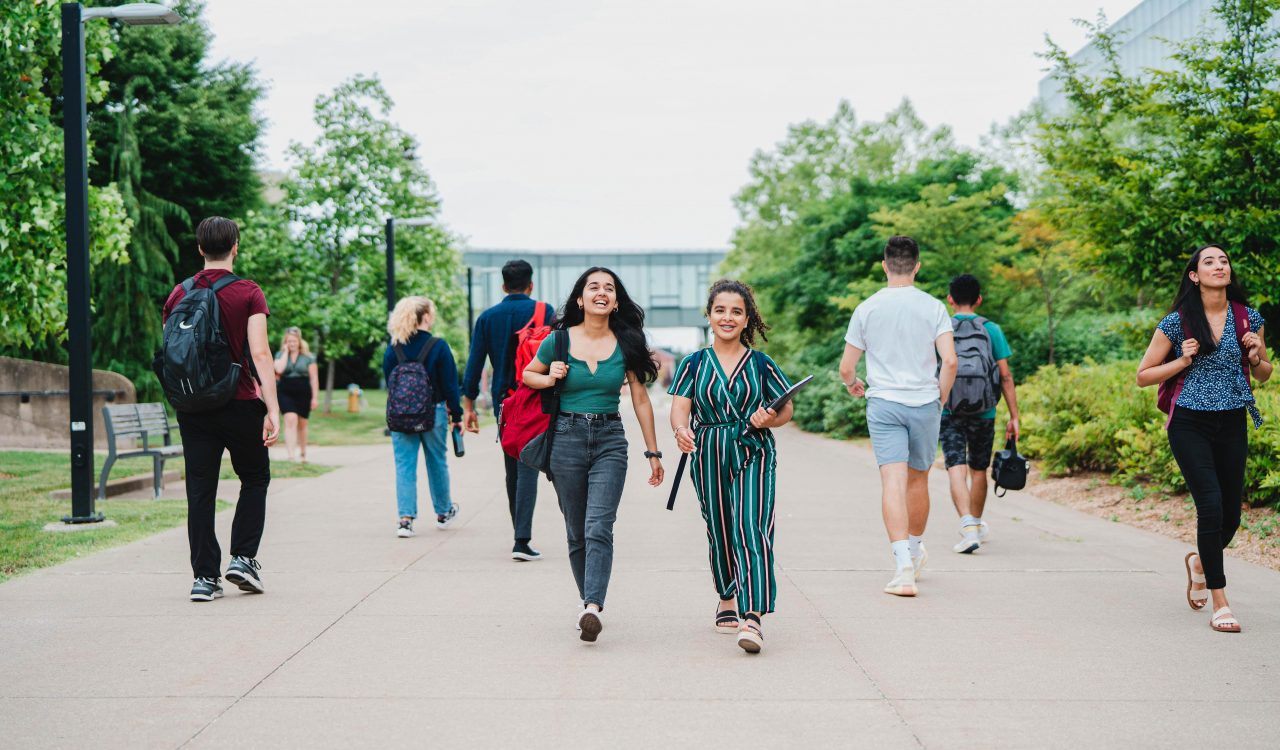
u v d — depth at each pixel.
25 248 14.26
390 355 8.84
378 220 32.19
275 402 6.08
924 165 29.14
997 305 23.23
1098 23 13.82
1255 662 4.81
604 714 4.11
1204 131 12.55
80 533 8.59
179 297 6.03
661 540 8.48
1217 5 12.81
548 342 5.25
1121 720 4.02
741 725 3.97
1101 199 13.10
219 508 10.45
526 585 6.60
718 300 5.20
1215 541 5.40
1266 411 8.70
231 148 32.16
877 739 3.82
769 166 39.28
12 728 3.94
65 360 26.67
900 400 6.33
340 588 6.50
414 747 3.74
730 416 5.16
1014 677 4.59
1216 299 5.48
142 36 30.27
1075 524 9.19
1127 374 12.81
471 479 13.73
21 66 14.44
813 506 10.64
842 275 28.77
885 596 6.24
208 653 4.98
